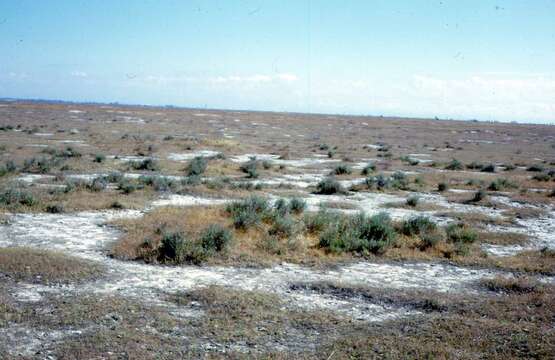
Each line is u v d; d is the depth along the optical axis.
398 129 111.12
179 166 35.62
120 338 8.49
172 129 75.00
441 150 63.19
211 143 51.53
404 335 9.15
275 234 16.44
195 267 13.05
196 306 10.26
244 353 8.19
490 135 103.06
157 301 10.44
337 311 10.36
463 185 32.69
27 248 13.23
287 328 9.34
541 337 9.03
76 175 29.08
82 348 8.03
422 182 32.34
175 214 18.56
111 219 17.72
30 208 18.81
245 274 12.70
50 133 57.09
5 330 8.66
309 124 115.06
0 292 10.35
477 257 15.22
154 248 14.06
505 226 20.36
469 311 10.57
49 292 10.57
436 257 15.18
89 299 10.20
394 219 20.03
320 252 14.91
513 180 35.25
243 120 116.38
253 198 19.88
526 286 12.35
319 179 33.06
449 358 8.16
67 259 12.51
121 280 11.66
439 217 21.39
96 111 124.19
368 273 13.34
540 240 18.17
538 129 144.25
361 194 27.22
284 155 45.78
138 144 48.19
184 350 8.22
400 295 11.37
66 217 18.06
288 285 11.94
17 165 31.02
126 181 25.92
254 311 10.01
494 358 8.21
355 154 51.75
